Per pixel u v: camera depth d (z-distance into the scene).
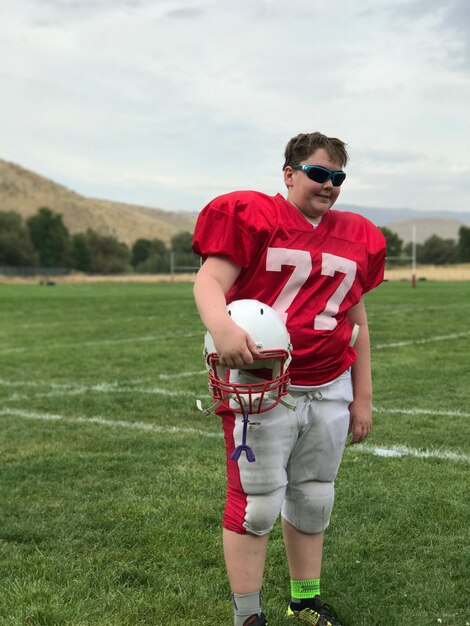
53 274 77.31
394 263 74.75
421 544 3.48
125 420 6.34
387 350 10.58
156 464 4.90
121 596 3.00
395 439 5.41
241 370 2.38
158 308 21.59
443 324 14.84
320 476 2.59
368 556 3.36
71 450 5.34
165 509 4.00
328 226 2.55
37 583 3.12
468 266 78.50
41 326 15.84
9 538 3.69
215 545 3.52
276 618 2.79
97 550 3.50
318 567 2.74
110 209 153.25
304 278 2.46
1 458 5.15
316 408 2.52
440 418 6.10
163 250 93.56
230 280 2.43
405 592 2.99
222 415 2.51
